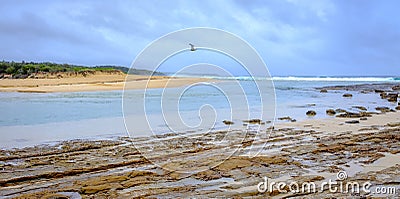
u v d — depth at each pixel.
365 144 9.88
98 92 29.22
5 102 21.52
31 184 6.56
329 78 98.06
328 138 10.77
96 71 51.72
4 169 7.44
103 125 13.27
